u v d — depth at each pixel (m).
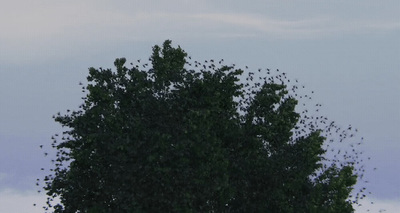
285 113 78.12
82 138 73.12
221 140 76.00
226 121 76.00
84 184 73.19
